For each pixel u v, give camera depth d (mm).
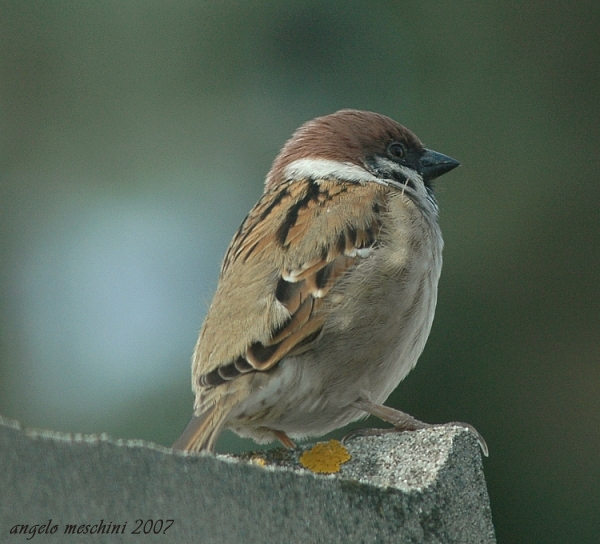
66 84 13344
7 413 12469
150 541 4918
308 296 8023
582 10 12242
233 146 13305
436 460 6262
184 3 13188
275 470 5453
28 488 4707
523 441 11406
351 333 8086
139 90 13297
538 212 11898
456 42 12625
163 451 5086
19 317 12844
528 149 12133
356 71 12898
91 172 13391
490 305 11656
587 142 12062
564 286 11680
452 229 11898
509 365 11508
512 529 11344
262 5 13242
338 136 9922
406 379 11469
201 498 5152
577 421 11422
